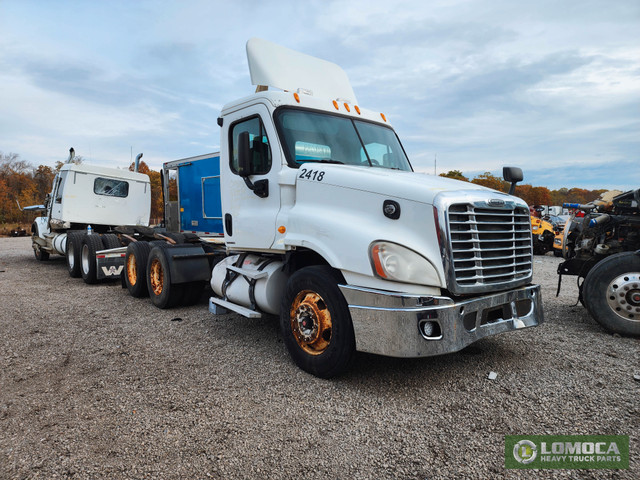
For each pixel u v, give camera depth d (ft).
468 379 11.91
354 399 10.85
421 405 10.46
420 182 11.62
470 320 11.01
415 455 8.38
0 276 33.32
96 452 8.56
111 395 11.26
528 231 12.95
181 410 10.37
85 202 34.68
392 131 17.61
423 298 10.36
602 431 9.13
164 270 20.58
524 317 12.42
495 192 12.27
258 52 15.38
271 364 13.46
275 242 13.89
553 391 11.03
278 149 13.93
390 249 10.71
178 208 29.45
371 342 10.82
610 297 15.47
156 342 15.80
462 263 10.87
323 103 15.55
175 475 7.80
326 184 12.69
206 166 26.63
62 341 15.98
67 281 30.96
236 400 10.89
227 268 16.44
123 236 31.71
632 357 13.43
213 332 17.08
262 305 14.62
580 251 18.57
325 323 12.19
